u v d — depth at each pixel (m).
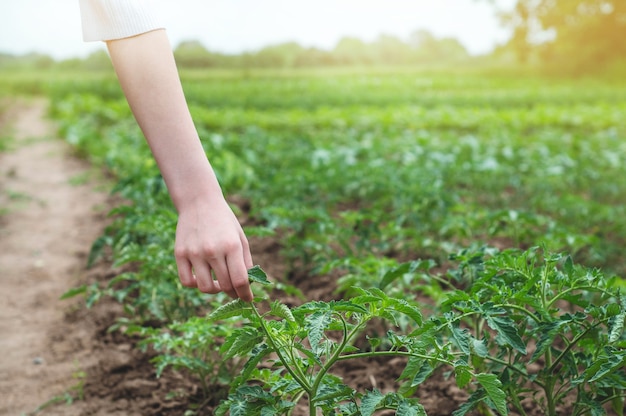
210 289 1.55
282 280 4.80
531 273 2.38
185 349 3.08
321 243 5.02
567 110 18.38
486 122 15.49
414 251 5.23
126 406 3.17
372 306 1.95
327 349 2.21
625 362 1.97
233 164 7.81
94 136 12.14
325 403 2.05
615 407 2.41
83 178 9.41
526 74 47.75
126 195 5.18
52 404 3.28
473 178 8.11
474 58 78.62
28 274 5.45
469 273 2.84
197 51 69.19
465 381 2.04
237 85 36.22
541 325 2.22
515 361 2.44
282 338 2.00
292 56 78.56
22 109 26.17
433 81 39.25
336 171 7.41
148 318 3.85
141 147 9.20
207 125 14.80
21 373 3.68
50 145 13.69
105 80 32.50
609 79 41.03
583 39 45.94
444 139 12.00
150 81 1.59
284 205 5.47
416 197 5.69
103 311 4.41
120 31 1.58
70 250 6.11
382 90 32.50
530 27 47.59
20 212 7.64
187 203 1.57
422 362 2.04
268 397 2.00
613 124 15.38
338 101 24.80
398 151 10.11
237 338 1.94
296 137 11.72
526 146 11.26
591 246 5.06
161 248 3.55
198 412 3.00
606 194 7.85
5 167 10.79
